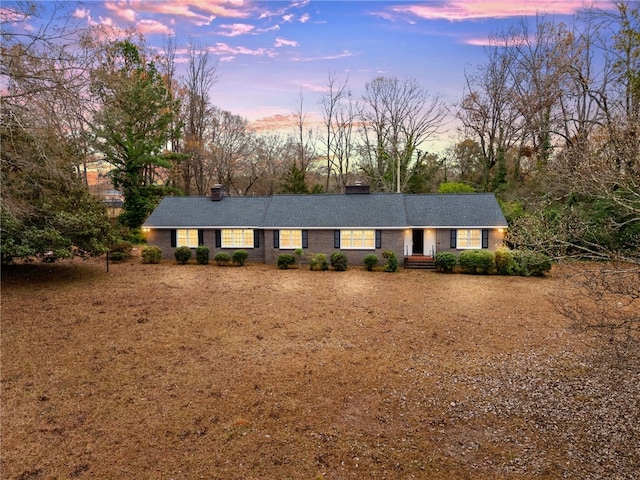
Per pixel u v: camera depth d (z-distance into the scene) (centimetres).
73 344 1152
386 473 618
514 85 3525
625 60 2077
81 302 1578
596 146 834
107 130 2223
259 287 1891
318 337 1232
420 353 1108
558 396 851
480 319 1405
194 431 732
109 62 1875
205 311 1492
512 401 838
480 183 3953
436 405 829
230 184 4872
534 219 1132
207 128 4475
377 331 1285
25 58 1125
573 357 1059
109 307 1522
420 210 2562
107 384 915
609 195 665
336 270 2328
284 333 1265
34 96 1146
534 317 1420
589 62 2658
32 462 640
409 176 3994
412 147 4147
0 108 1102
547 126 2969
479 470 622
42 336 1207
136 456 660
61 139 1338
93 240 1916
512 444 689
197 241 2634
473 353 1105
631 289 624
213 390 891
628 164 700
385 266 2323
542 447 677
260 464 641
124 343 1167
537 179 2914
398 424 759
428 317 1431
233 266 2447
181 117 4134
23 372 968
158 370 991
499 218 2409
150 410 804
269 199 2819
